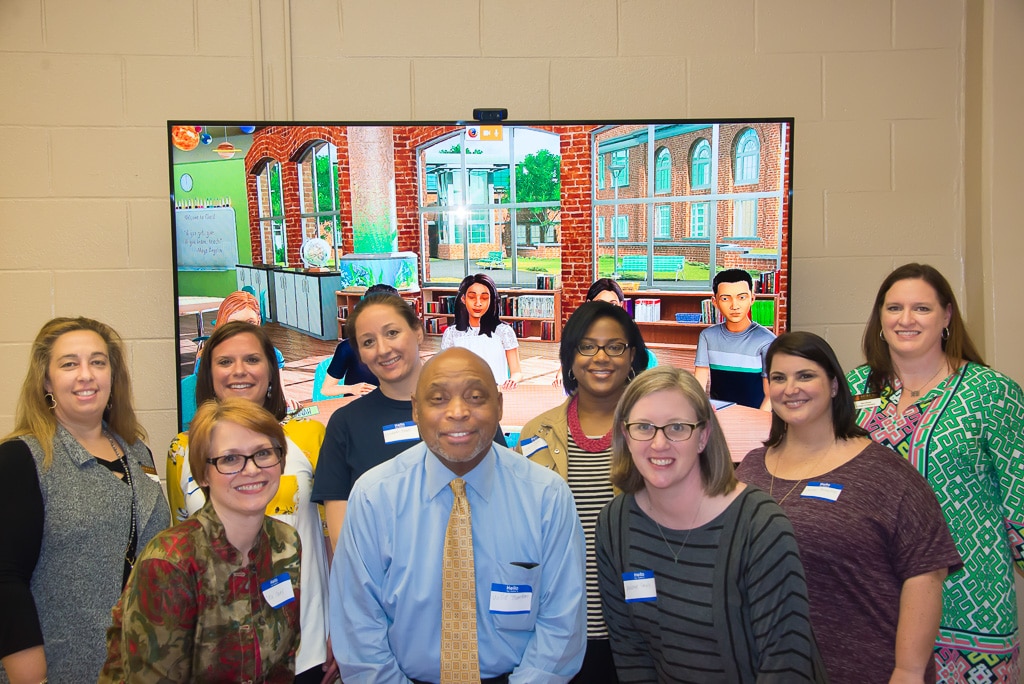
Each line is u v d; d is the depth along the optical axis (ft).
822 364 6.13
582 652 5.52
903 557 5.66
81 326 6.52
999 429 6.83
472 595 5.28
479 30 10.59
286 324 10.00
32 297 10.08
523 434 7.25
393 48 10.51
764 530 4.94
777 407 6.31
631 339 6.92
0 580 5.68
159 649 4.83
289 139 9.90
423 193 10.09
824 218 10.84
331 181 9.97
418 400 5.31
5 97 9.92
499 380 10.22
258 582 5.30
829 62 10.77
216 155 9.78
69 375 6.25
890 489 5.77
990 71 10.21
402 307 6.95
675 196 10.07
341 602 5.52
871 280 10.87
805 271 10.87
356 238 10.05
